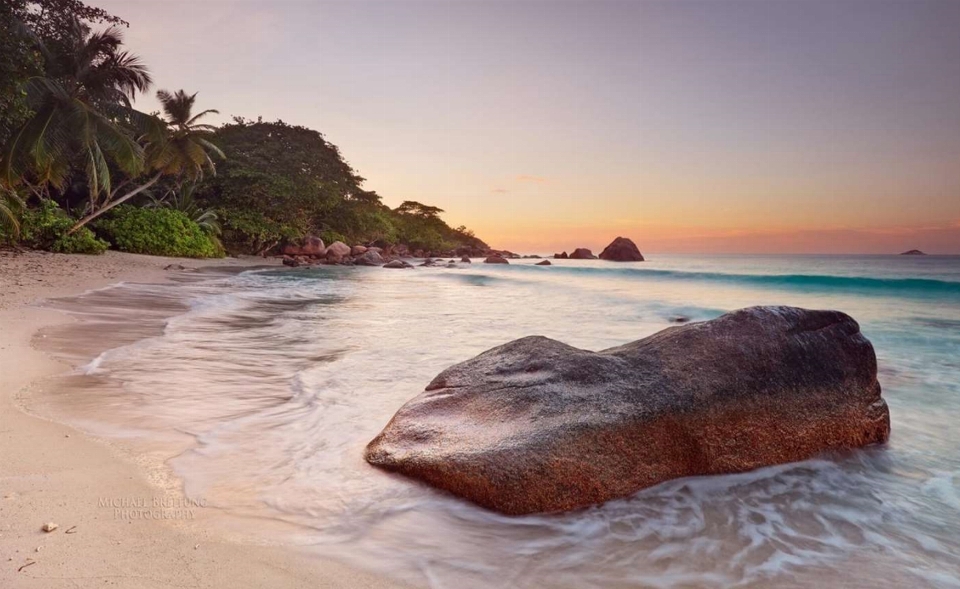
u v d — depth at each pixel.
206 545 2.98
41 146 22.22
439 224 110.94
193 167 33.97
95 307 11.70
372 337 10.62
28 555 2.66
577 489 3.94
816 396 5.04
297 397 6.11
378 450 4.43
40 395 5.31
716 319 5.52
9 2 21.45
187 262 32.69
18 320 9.12
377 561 3.04
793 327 5.39
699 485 4.36
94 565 2.64
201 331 10.18
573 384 4.75
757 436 4.69
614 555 3.33
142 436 4.50
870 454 5.06
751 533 3.68
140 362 7.16
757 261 68.25
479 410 4.70
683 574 3.15
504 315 15.16
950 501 4.24
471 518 3.67
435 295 21.17
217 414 5.32
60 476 3.57
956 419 6.18
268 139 56.56
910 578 3.20
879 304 18.09
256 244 48.09
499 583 2.95
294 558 2.97
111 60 26.22
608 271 39.16
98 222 33.41
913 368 8.81
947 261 64.38
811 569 3.27
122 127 31.28
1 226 22.20
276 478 3.98
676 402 4.51
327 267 40.72
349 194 68.25
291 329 11.17
